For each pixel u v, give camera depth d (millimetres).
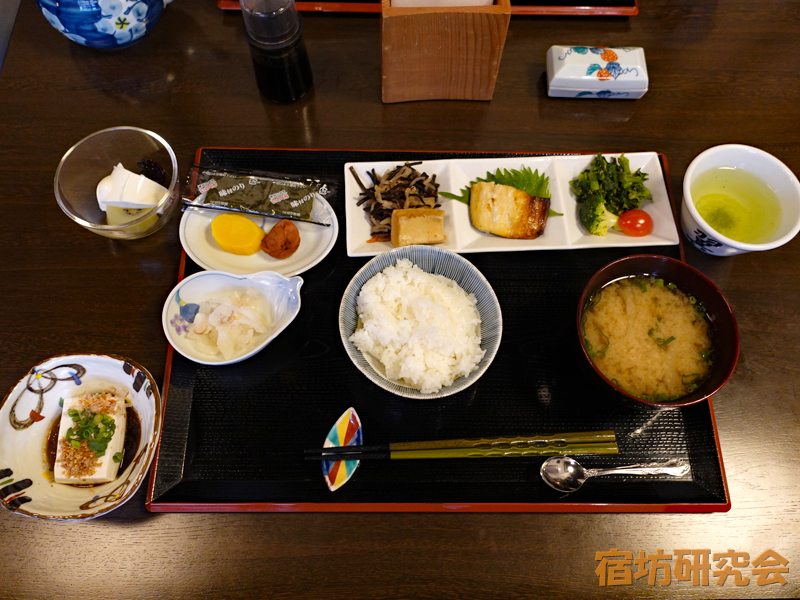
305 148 553
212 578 416
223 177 526
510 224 509
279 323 474
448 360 467
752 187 504
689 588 419
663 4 622
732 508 438
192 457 446
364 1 604
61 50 590
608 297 476
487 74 545
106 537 423
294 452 448
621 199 519
